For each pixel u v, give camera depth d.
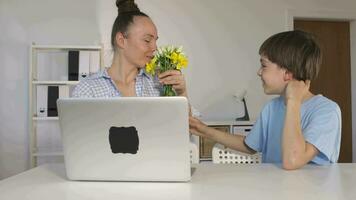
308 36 1.25
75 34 3.51
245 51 3.76
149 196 0.78
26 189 0.86
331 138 1.18
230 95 3.72
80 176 0.92
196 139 1.94
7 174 3.41
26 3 3.46
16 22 3.45
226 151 1.48
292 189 0.82
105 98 0.85
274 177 0.96
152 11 3.61
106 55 3.51
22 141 3.44
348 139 4.03
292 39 1.22
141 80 1.62
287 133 1.10
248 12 3.77
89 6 3.53
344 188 0.83
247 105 3.75
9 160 3.42
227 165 1.17
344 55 4.04
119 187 0.87
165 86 1.20
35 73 3.37
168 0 3.63
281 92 1.27
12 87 3.43
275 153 1.41
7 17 3.44
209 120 3.63
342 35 4.06
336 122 1.22
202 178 0.96
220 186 0.86
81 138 0.89
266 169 1.09
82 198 0.77
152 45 1.48
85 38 3.52
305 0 3.89
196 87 3.68
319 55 1.24
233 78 3.73
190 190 0.83
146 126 0.86
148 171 0.89
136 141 0.88
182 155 0.88
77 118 0.87
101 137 0.88
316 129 1.17
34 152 3.26
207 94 3.69
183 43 3.66
